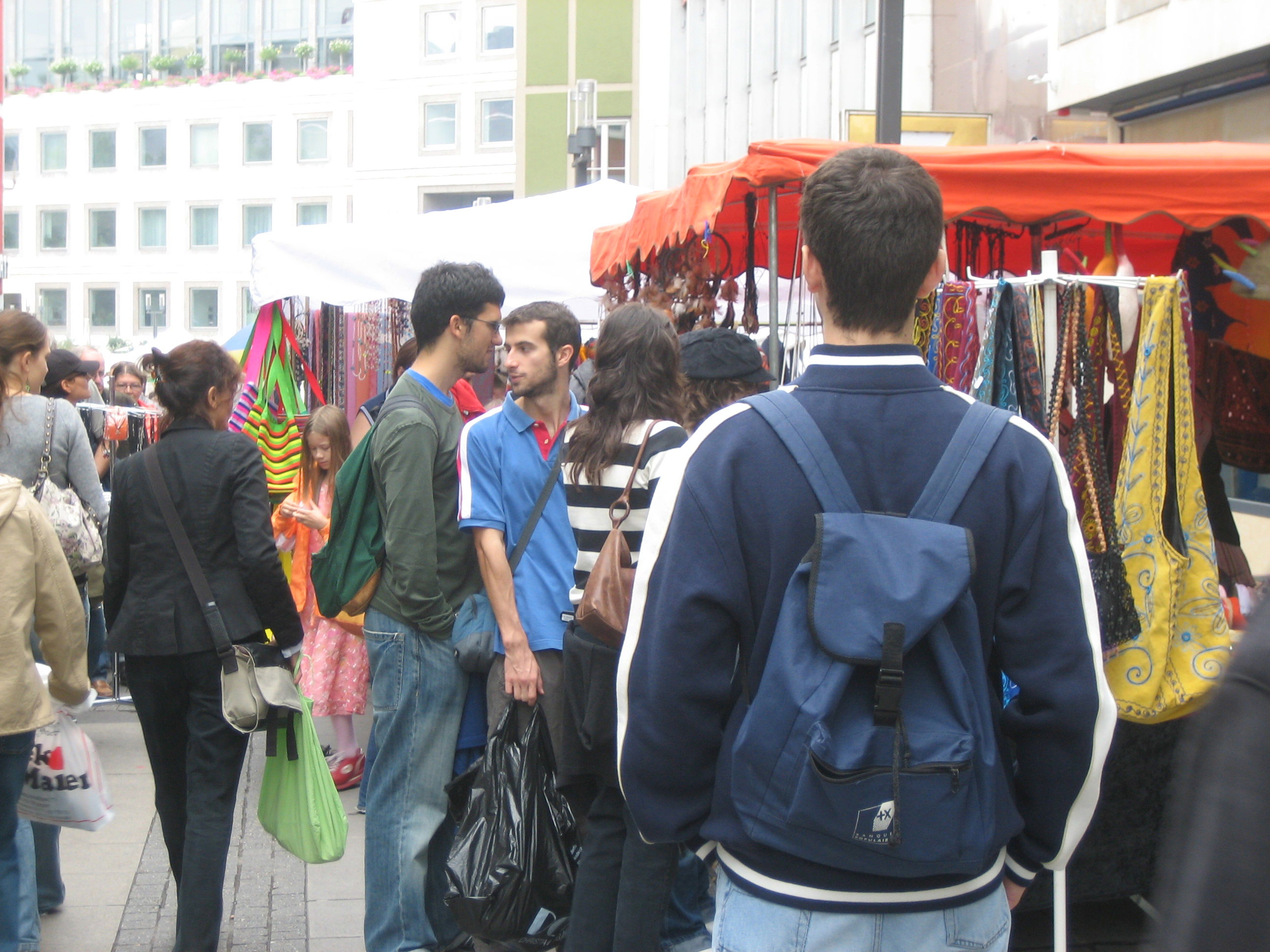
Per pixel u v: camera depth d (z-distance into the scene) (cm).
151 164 5438
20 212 5575
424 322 335
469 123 4309
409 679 329
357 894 411
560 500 320
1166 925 94
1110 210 345
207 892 318
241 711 317
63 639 306
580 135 1258
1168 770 350
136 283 5466
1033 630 159
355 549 331
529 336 319
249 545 320
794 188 424
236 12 5934
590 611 275
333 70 5225
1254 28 712
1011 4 1013
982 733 152
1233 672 97
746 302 456
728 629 161
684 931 344
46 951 355
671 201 439
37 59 6253
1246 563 418
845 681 149
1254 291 413
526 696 312
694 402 323
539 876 303
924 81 1108
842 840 149
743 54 1991
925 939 156
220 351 338
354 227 713
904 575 150
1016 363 303
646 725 164
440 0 4297
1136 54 831
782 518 159
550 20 3003
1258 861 89
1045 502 161
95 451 711
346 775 536
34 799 321
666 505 167
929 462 160
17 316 394
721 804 163
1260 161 348
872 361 163
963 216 353
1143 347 293
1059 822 164
